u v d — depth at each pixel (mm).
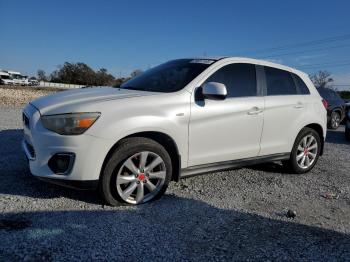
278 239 3402
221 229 3535
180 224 3580
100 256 2879
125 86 4965
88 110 3648
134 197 4000
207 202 4246
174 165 4344
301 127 5672
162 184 4117
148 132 4027
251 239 3363
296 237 3471
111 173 3775
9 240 3014
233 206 4191
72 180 3658
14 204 3764
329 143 9867
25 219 3434
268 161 5367
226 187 4898
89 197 4098
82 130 3598
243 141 4875
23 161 5422
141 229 3400
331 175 5988
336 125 14305
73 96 4094
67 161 3648
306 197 4742
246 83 4984
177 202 4176
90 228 3342
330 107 13844
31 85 65312
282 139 5422
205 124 4391
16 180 4508
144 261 2857
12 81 60906
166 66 5141
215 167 4684
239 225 3660
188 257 2963
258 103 5000
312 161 6043
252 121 4914
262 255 3078
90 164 3643
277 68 5559
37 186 4336
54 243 3021
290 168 5797
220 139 4586
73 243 3047
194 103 4309
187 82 4422
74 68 93812
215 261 2932
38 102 4152
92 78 93500
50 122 3658
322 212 4223
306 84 6004
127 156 3816
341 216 4137
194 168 4457
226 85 4734
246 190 4836
